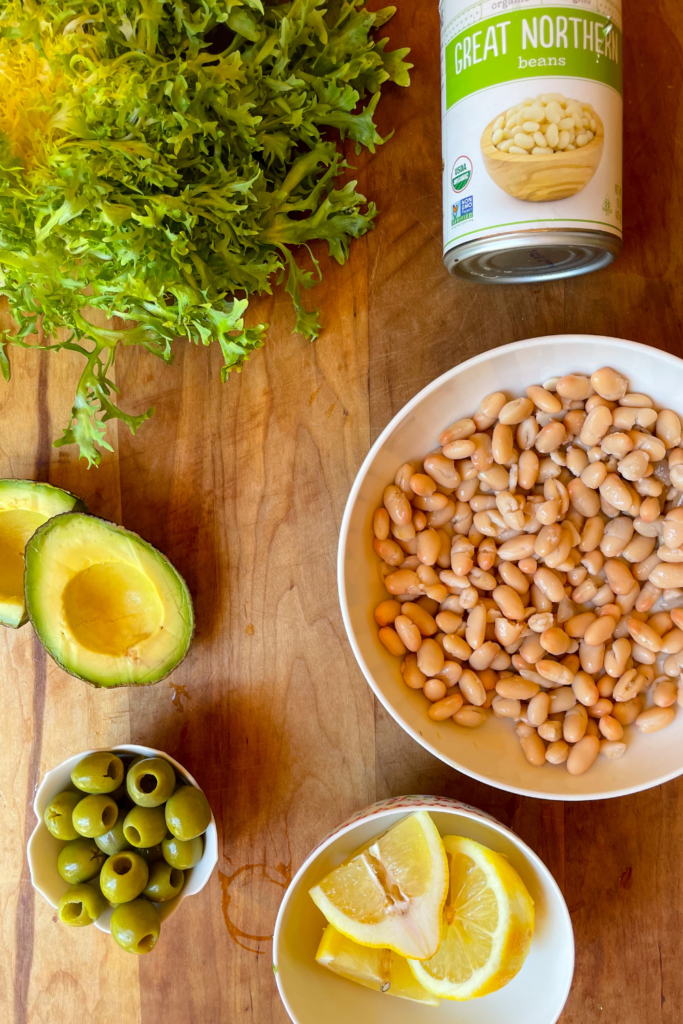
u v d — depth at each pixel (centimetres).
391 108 51
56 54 43
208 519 53
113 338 49
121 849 50
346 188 50
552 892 49
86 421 49
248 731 53
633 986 52
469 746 50
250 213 48
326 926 53
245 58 48
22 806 54
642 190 51
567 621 50
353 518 49
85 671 50
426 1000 51
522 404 49
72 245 45
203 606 53
